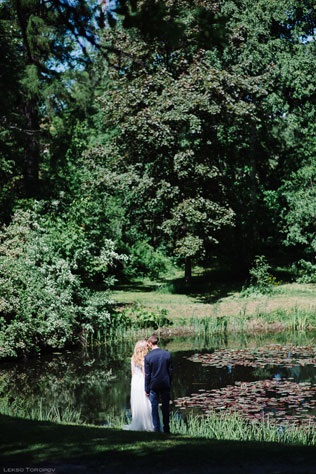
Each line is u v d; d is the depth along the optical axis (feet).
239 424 35.81
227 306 84.02
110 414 39.93
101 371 54.39
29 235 68.74
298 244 115.96
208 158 92.22
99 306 70.59
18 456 20.45
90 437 23.75
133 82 90.94
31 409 41.32
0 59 80.33
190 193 91.20
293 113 108.68
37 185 98.12
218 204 91.71
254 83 93.45
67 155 103.81
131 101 90.63
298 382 47.29
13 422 27.22
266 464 19.42
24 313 60.70
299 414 38.14
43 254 67.82
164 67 90.94
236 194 101.96
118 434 24.86
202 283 103.96
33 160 98.68
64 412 40.50
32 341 62.59
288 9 105.19
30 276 64.03
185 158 87.20
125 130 88.94
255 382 47.37
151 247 114.32
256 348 62.90
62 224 75.87
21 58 81.82
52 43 77.66
